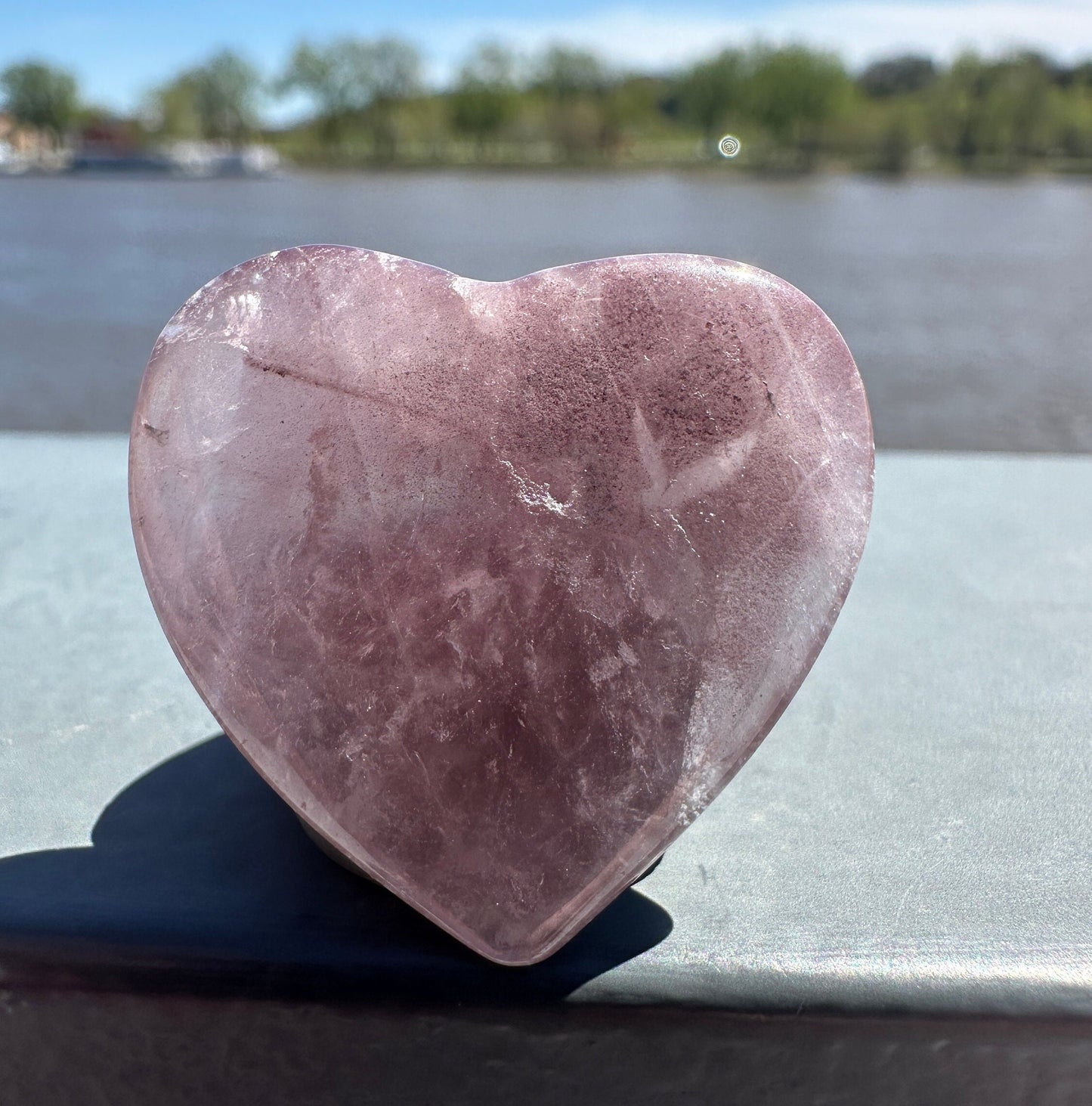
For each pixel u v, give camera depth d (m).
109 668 0.12
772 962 0.08
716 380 0.07
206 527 0.07
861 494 0.08
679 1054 0.07
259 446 0.07
